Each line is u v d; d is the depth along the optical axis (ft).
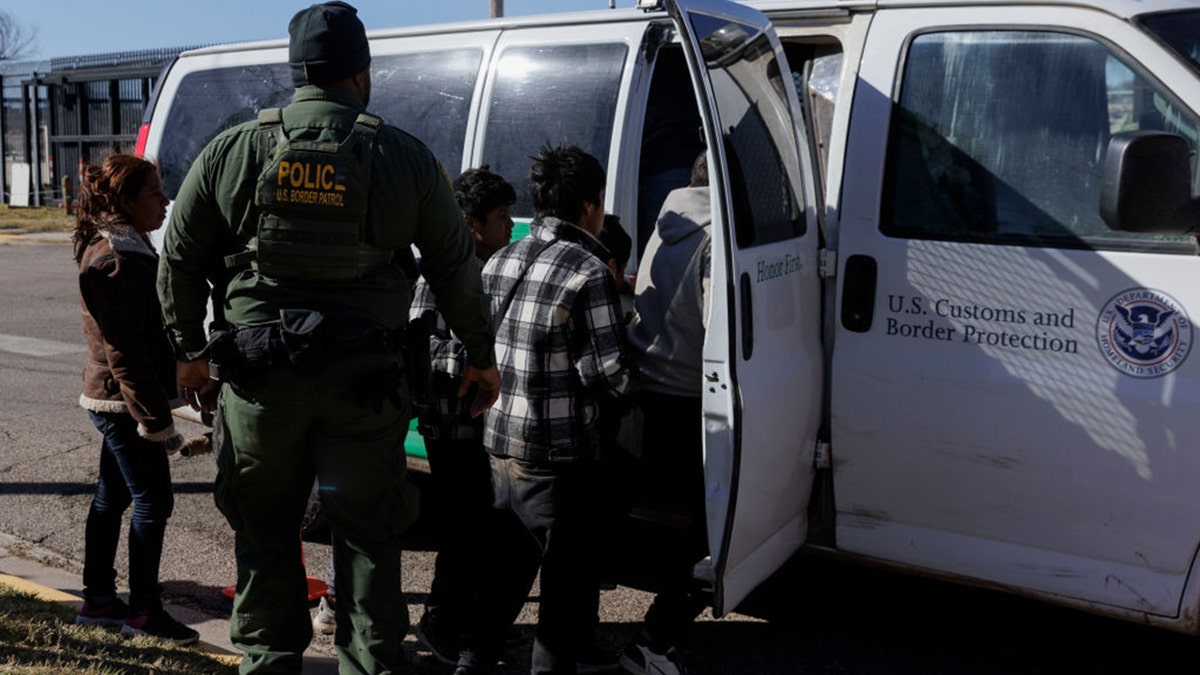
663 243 12.04
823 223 12.58
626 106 14.29
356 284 8.72
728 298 10.48
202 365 9.37
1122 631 13.92
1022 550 11.64
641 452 13.38
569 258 10.90
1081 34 11.34
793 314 11.81
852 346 12.30
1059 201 11.35
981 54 11.87
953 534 12.00
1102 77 11.24
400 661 9.12
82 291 11.71
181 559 16.26
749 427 10.82
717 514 10.78
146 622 12.63
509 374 11.01
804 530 12.76
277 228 8.48
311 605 14.48
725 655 13.20
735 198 10.69
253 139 8.64
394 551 9.10
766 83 11.87
